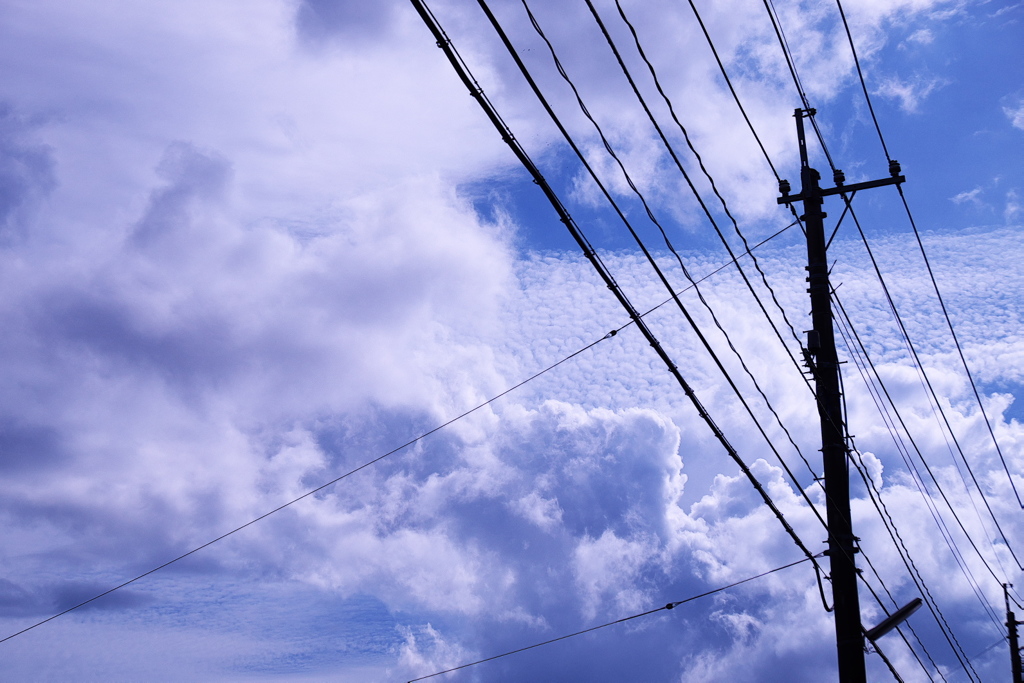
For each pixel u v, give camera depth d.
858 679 10.72
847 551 11.23
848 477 11.57
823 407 11.77
